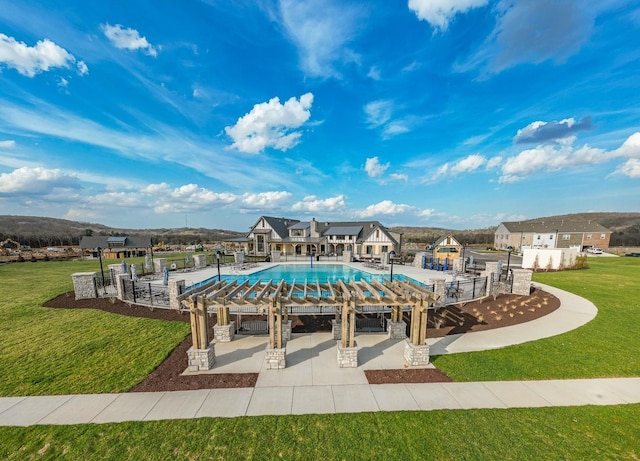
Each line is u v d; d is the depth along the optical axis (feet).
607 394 21.36
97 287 53.16
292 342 32.09
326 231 137.49
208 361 25.40
